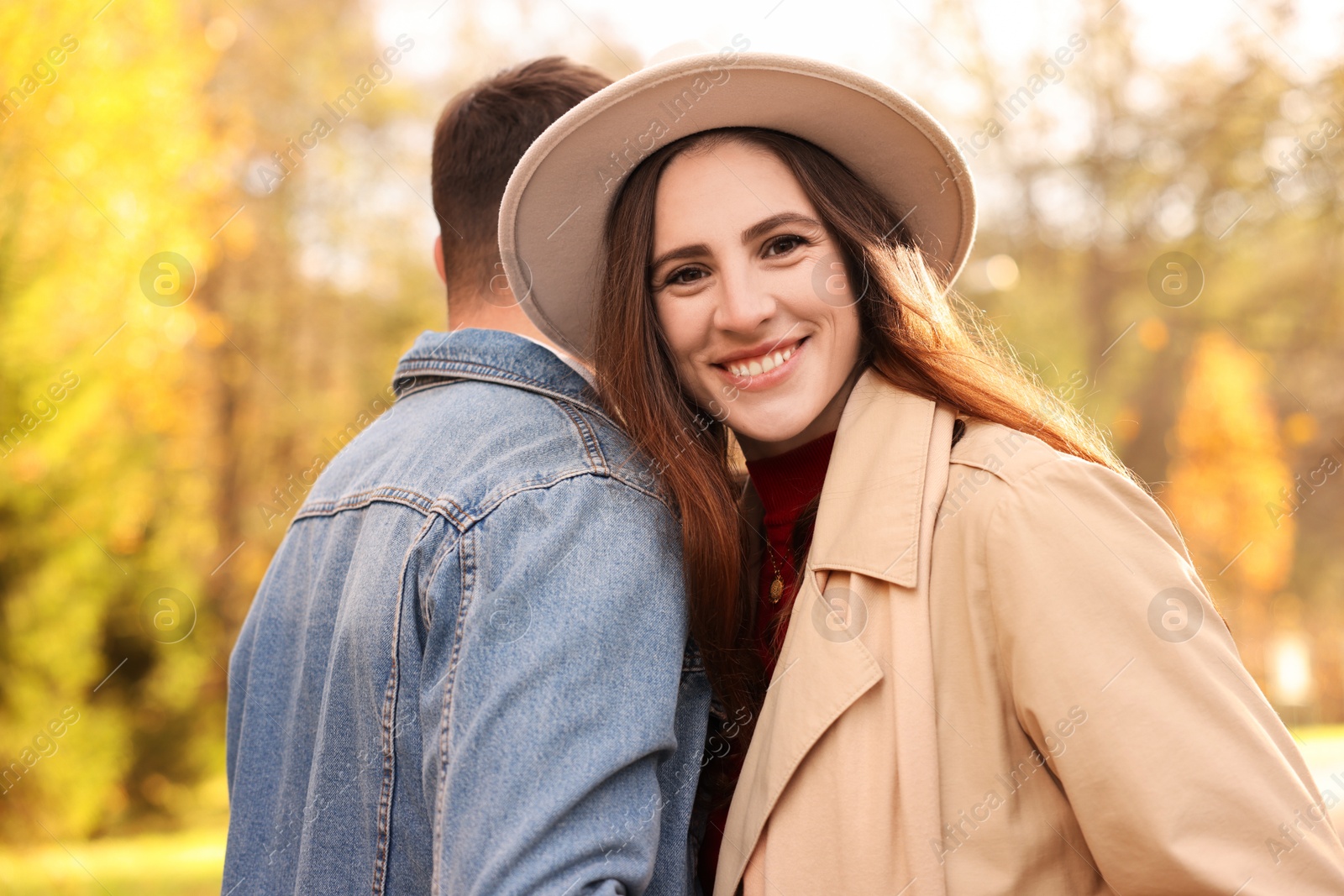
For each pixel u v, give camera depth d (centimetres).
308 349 1200
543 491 128
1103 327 1241
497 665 116
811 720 127
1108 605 116
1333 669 1396
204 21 925
